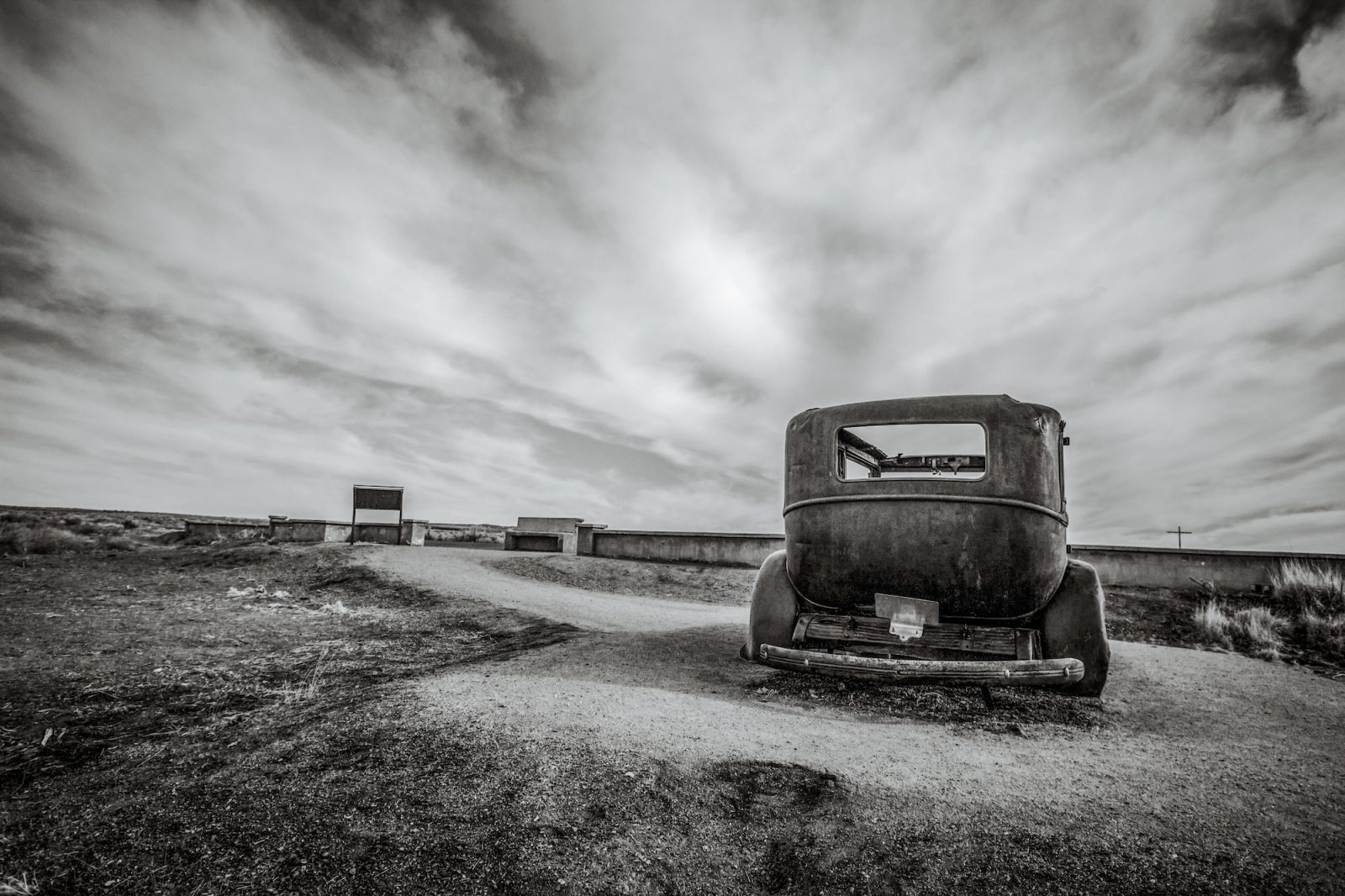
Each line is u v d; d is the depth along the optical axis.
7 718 4.39
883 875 2.38
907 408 4.70
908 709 4.39
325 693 4.92
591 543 19.72
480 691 4.32
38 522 24.50
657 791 2.90
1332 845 2.59
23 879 2.32
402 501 20.33
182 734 3.97
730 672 5.34
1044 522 4.44
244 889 2.27
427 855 2.44
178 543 21.03
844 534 4.76
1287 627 8.32
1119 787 3.08
